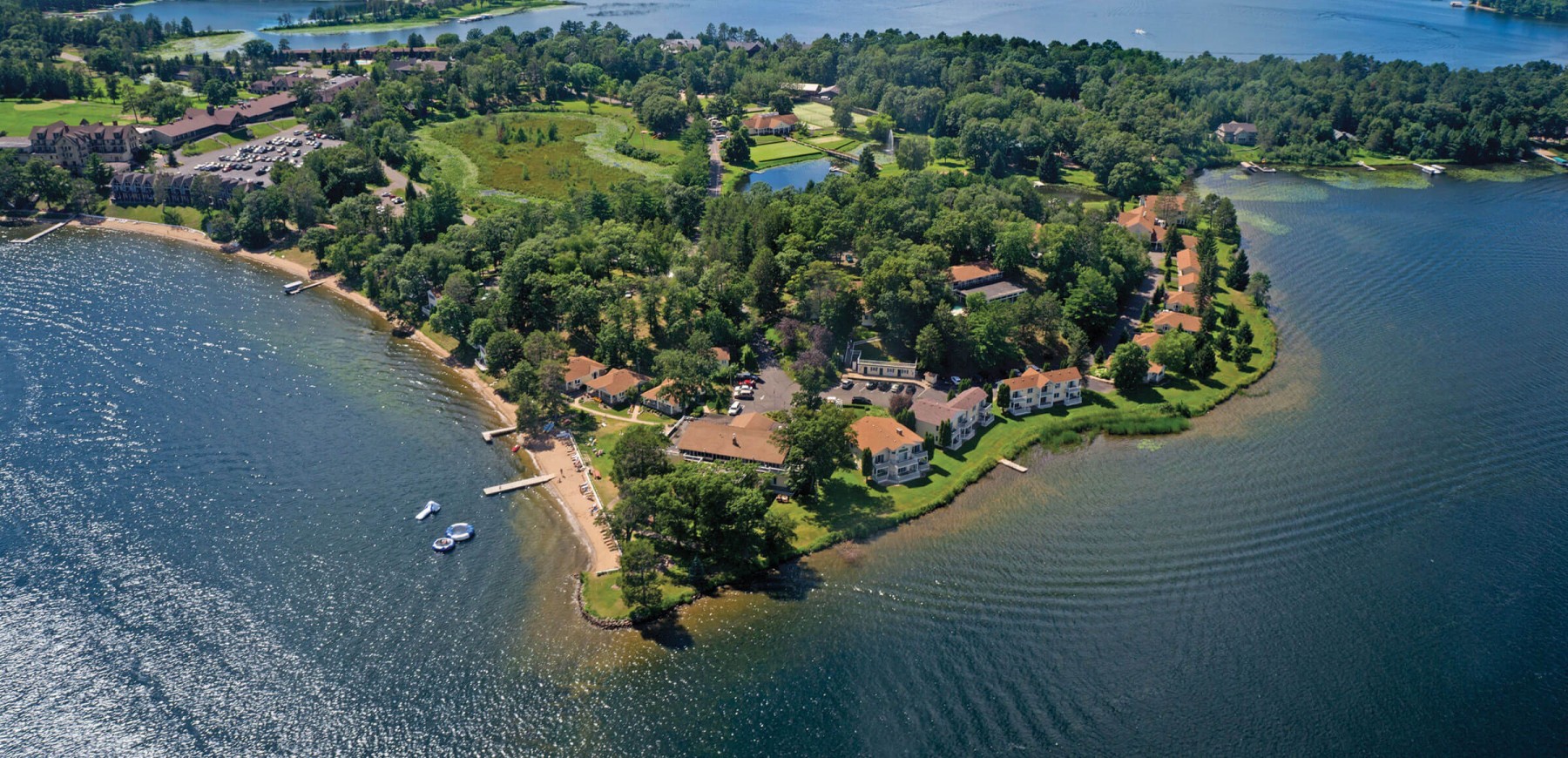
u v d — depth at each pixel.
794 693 140.12
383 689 139.88
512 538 170.75
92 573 159.50
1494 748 131.50
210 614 152.00
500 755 130.38
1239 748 131.38
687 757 130.25
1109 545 170.88
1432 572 163.50
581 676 142.38
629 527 164.00
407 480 186.00
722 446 186.25
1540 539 170.88
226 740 132.00
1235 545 170.75
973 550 169.75
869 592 159.12
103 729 133.00
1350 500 182.62
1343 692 140.25
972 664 145.00
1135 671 144.00
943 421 196.75
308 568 161.88
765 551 166.62
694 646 148.00
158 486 181.50
